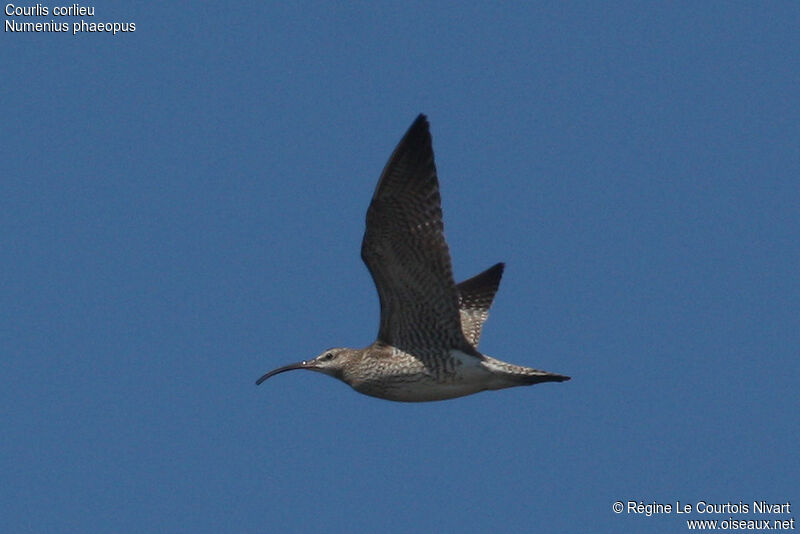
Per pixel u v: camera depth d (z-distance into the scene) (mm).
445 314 19016
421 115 18094
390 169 18156
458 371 19375
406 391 19688
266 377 20953
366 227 18516
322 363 20359
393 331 19516
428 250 18500
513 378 19266
